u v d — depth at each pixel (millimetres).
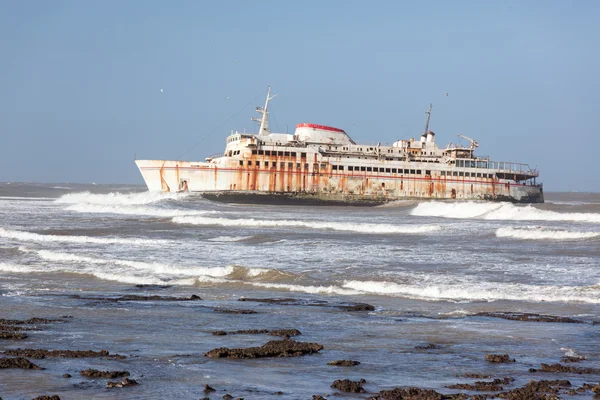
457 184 158625
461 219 101375
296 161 148750
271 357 21141
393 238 68125
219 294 35250
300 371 19406
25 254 51375
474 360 21094
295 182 148375
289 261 48781
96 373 18422
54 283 38750
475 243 62406
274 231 77688
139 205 124750
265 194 146375
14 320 26891
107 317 27797
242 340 23625
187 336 24188
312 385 17844
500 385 18203
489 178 161625
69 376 18188
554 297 33531
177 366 19625
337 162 151000
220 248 58031
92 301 32156
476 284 37688
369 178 152750
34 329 25109
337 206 150125
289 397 16594
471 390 17641
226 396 16484
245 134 149625
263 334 24750
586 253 53375
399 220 98625
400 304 32188
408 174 155375
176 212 114750
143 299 33000
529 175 166500
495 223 89750
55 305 30828
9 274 42125
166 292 35906
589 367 20375
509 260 48781
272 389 17344
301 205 149000
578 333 25328
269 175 147000
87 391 16812
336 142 155250
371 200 152500
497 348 22844
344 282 38375
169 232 75625
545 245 60281
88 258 48719
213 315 28625
